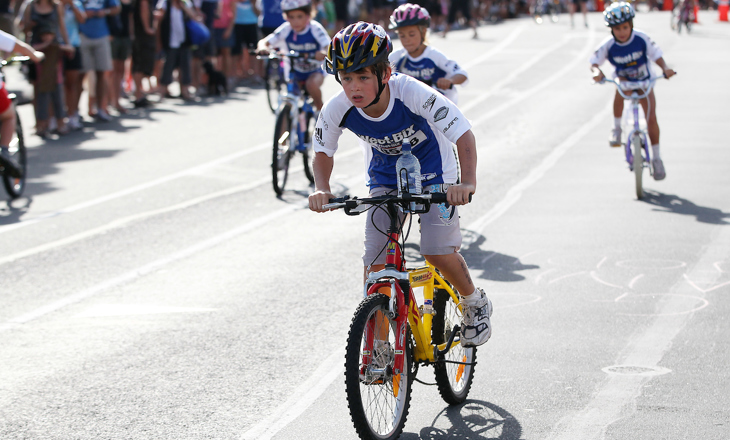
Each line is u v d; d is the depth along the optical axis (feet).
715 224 55.52
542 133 92.48
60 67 92.68
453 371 31.63
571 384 32.83
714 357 34.88
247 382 33.99
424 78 58.34
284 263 50.29
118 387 33.76
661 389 32.07
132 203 65.98
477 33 214.28
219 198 67.51
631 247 50.96
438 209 28.73
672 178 69.10
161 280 47.65
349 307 42.45
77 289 46.34
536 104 112.68
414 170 28.32
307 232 57.41
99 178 74.69
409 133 28.27
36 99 92.27
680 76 130.52
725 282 44.27
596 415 30.17
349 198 27.84
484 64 155.94
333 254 51.93
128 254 52.85
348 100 28.07
